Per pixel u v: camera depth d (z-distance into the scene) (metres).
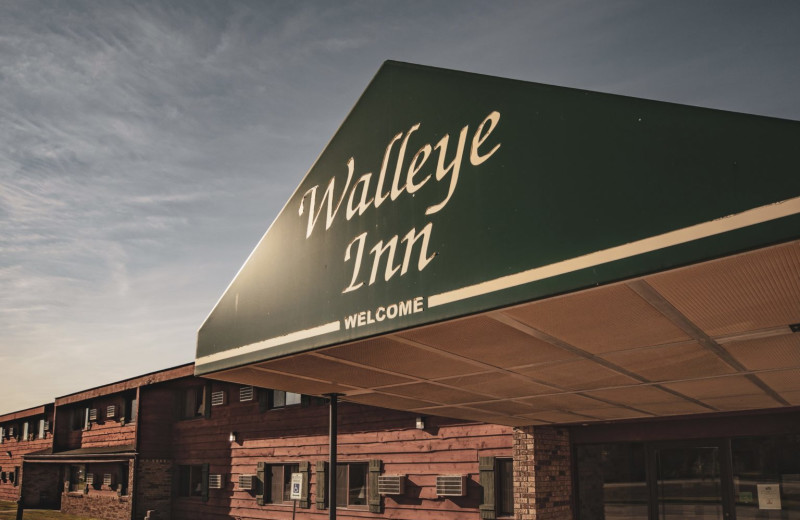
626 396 8.30
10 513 28.12
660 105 4.04
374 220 6.02
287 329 6.80
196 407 22.91
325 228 6.64
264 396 19.06
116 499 24.30
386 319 5.62
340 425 16.03
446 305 5.07
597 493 11.61
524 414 10.13
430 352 6.25
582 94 4.47
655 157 4.00
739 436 10.07
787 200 3.42
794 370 6.50
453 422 13.50
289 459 17.66
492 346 5.89
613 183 4.17
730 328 5.00
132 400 25.67
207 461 21.19
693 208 3.76
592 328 5.15
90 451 26.30
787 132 3.50
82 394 28.39
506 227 4.75
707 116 3.81
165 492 22.77
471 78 5.33
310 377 7.82
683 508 10.55
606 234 4.13
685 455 10.67
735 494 10.05
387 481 14.18
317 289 6.54
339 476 15.97
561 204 4.43
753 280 3.97
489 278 4.78
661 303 4.45
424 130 5.70
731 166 3.66
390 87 6.19
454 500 13.14
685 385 7.46
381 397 9.02
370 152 6.29
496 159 4.95
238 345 7.46
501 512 12.38
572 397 8.45
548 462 11.42
